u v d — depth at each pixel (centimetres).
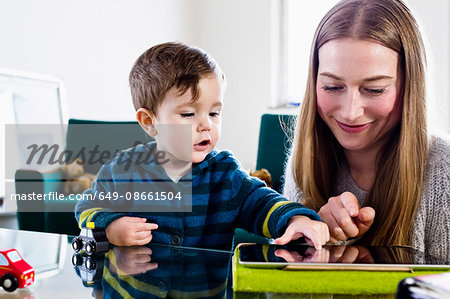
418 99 68
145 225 72
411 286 35
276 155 203
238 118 361
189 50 86
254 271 44
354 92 67
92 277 52
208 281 49
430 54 73
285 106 346
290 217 68
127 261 60
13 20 238
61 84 261
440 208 70
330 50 67
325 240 59
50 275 53
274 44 350
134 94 89
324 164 82
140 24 326
